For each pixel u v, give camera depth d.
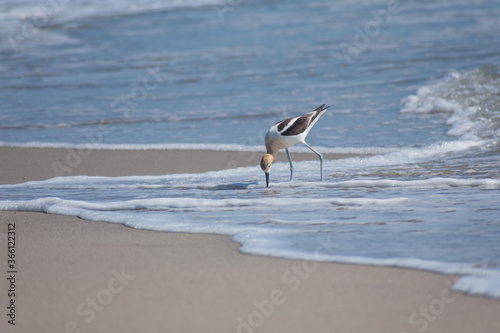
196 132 16.77
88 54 27.84
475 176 11.48
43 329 5.46
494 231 7.93
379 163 13.23
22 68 25.75
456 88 18.05
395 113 17.17
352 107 17.98
